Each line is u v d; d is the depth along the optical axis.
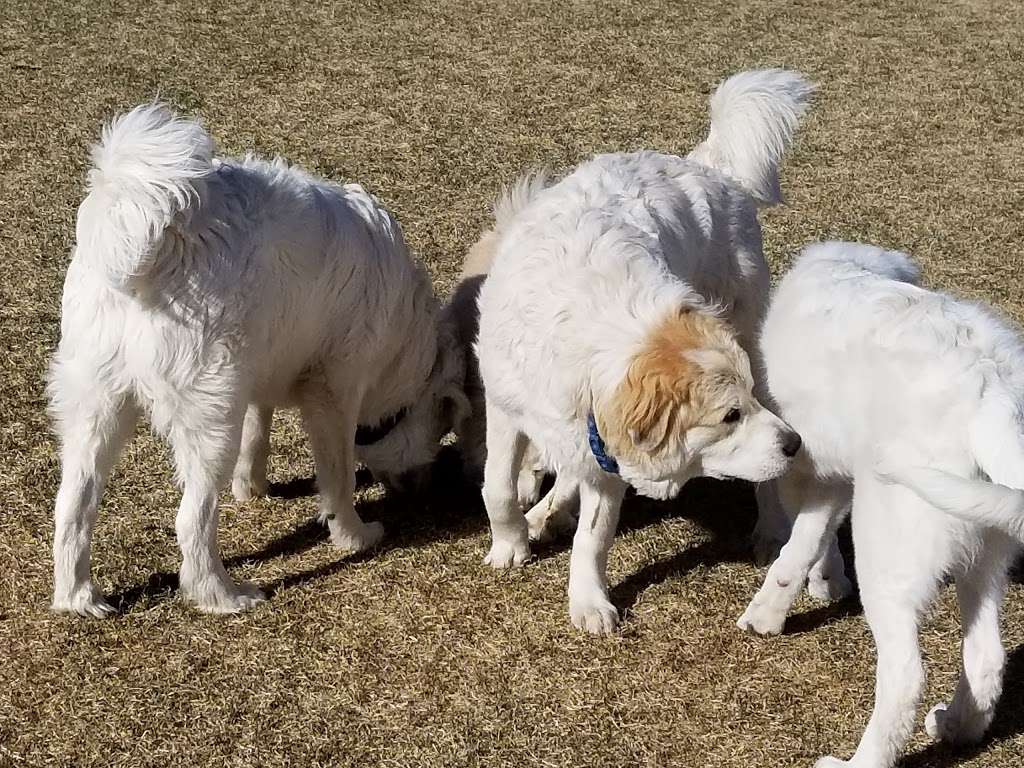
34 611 2.78
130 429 2.71
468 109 5.21
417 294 3.07
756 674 2.77
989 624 2.54
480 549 3.05
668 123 5.21
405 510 3.19
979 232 4.32
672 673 2.76
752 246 3.14
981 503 2.24
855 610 2.92
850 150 5.02
